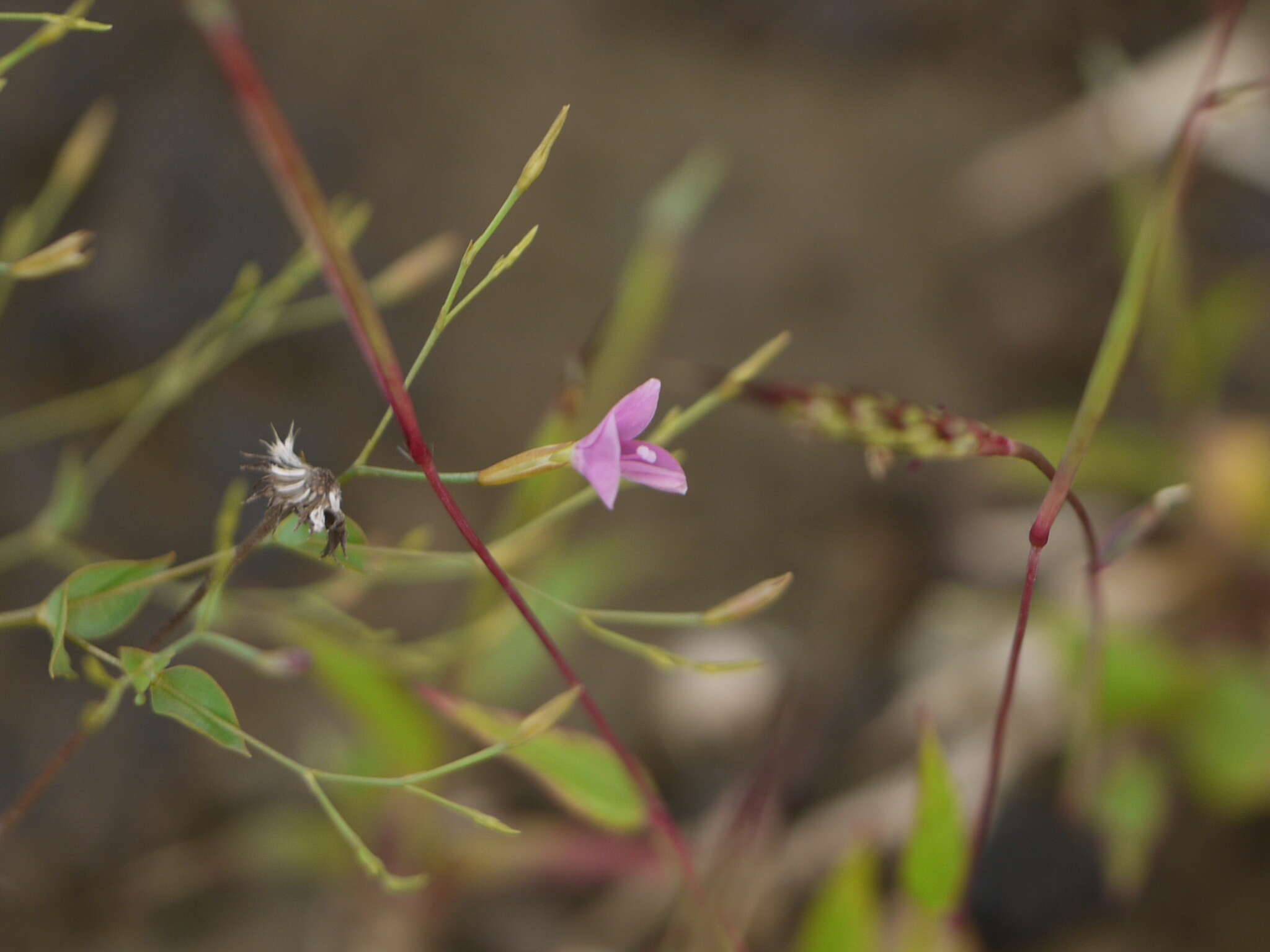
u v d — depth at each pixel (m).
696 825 0.46
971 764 0.45
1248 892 0.46
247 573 0.48
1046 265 0.60
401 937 0.40
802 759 0.47
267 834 0.41
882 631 0.52
